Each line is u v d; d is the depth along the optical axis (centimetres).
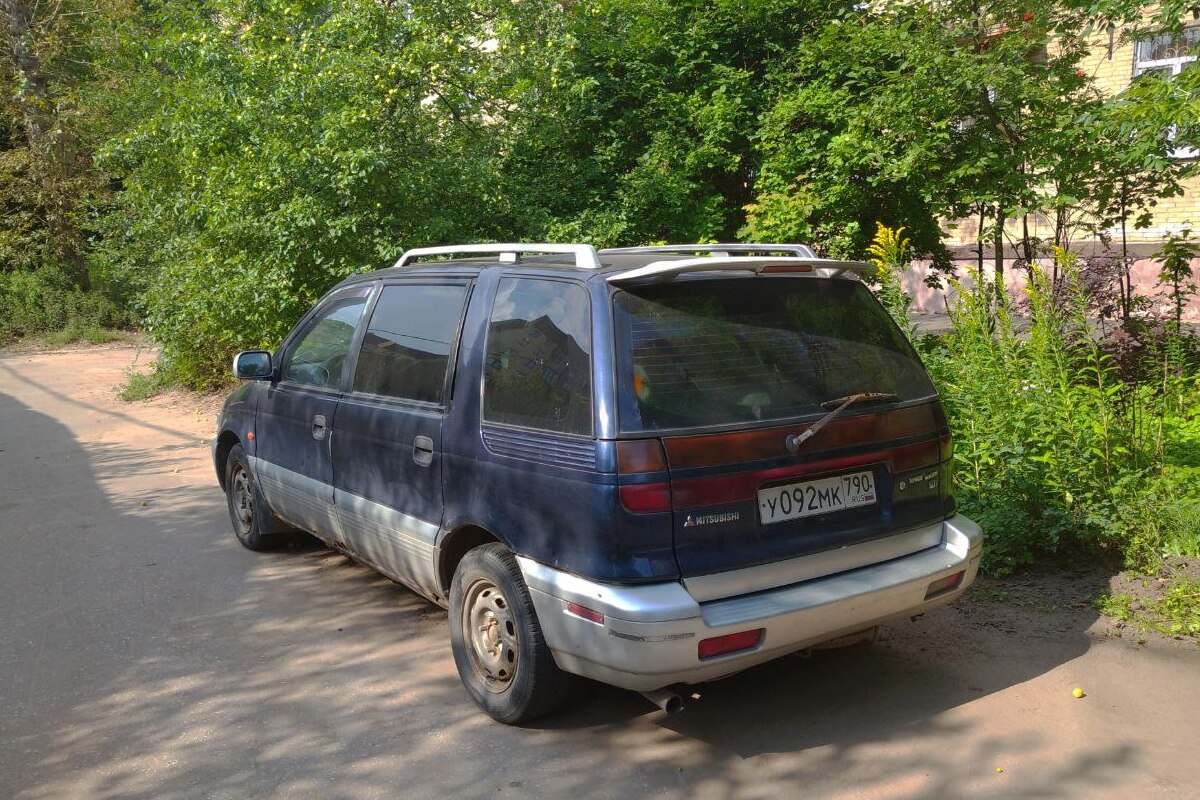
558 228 936
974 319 589
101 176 2508
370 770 362
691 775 348
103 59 1891
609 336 348
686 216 995
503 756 368
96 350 2228
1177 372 678
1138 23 767
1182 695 386
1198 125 630
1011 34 767
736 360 361
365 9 974
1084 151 766
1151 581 479
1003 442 537
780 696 405
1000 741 360
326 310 555
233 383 1412
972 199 824
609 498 333
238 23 1084
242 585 579
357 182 896
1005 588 498
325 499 516
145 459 1007
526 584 367
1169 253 795
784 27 1024
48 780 363
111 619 530
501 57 1034
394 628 504
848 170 877
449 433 411
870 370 392
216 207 958
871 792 332
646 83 1022
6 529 735
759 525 349
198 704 422
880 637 457
